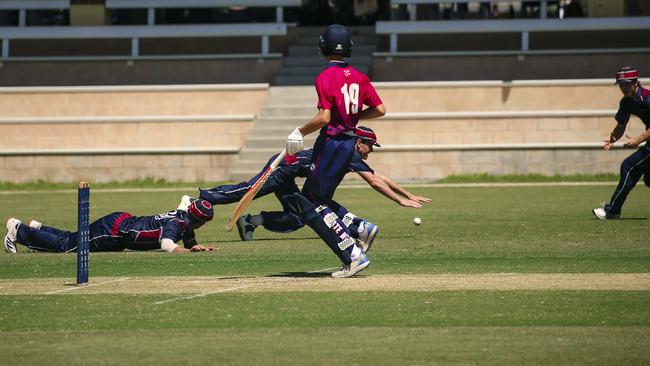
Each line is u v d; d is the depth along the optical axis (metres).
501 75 129.62
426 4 134.25
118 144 115.25
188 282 39.69
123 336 30.03
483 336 29.44
